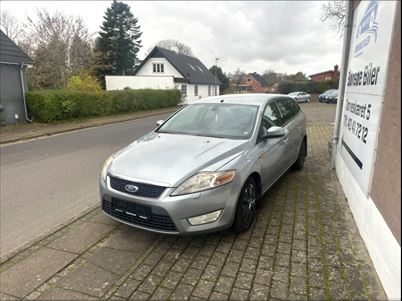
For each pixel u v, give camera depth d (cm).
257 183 366
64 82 2889
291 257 287
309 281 253
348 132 425
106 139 1038
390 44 260
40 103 1416
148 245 317
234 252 299
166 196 288
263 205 405
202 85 4019
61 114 1525
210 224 298
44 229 372
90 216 386
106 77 3148
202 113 443
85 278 266
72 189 511
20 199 469
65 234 341
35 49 2925
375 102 293
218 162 314
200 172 299
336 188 463
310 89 4434
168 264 283
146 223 304
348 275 258
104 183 333
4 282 262
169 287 252
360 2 413
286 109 527
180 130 420
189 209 288
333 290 242
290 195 438
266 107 443
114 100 1970
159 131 432
